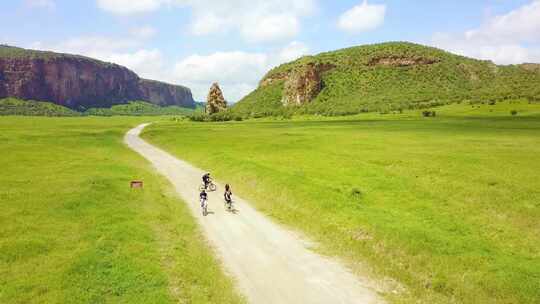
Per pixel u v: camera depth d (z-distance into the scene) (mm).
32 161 54312
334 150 64875
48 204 31594
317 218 30672
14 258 21281
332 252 24875
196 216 32438
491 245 24578
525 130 94000
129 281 19125
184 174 52281
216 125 154250
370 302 18781
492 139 76625
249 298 18922
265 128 125688
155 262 21812
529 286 18969
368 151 62906
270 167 49344
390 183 40656
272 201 36625
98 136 97875
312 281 20844
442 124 119250
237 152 65250
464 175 43500
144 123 192750
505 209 31828
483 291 19250
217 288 19625
